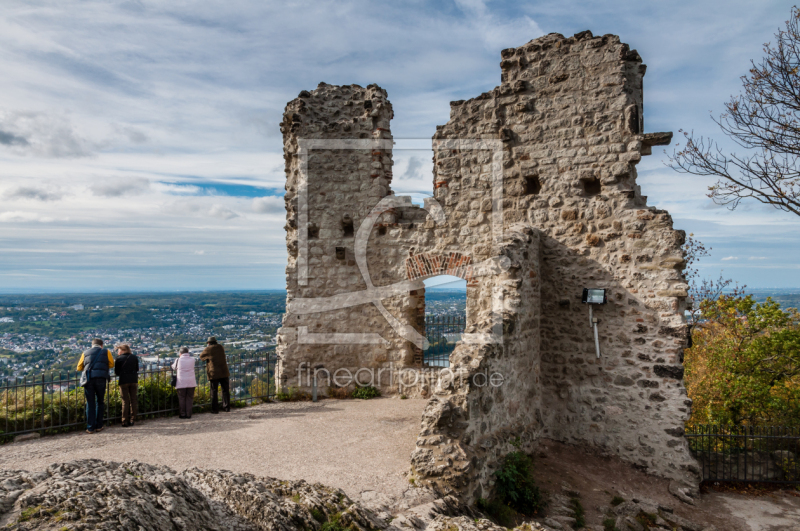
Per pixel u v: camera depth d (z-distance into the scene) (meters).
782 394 10.42
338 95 11.09
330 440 7.30
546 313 9.04
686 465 7.59
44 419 7.73
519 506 6.18
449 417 5.98
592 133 8.83
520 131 9.49
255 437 7.47
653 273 8.16
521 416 7.88
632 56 8.73
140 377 9.37
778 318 10.03
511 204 9.55
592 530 5.88
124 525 2.77
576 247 8.83
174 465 6.14
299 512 3.84
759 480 7.84
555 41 9.23
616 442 8.20
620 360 8.31
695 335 14.32
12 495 3.04
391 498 5.05
